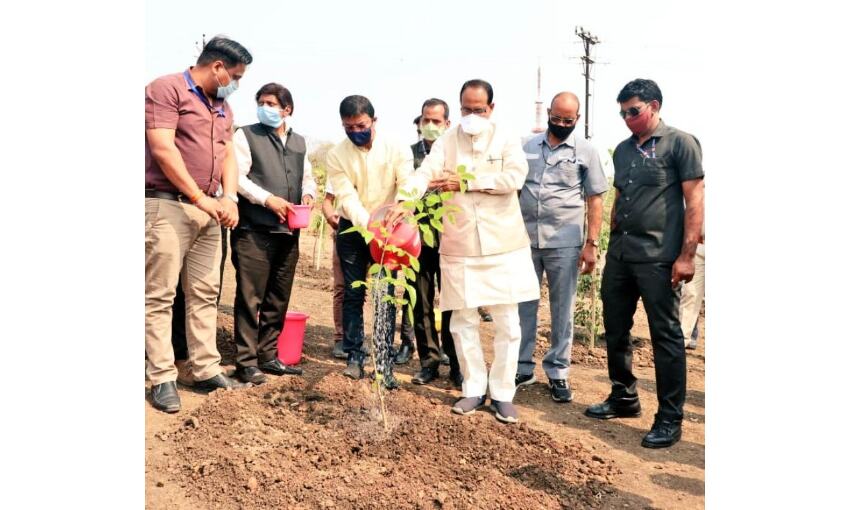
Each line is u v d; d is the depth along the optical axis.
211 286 4.22
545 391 4.93
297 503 3.00
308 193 5.03
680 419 4.04
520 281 4.08
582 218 4.71
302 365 5.05
